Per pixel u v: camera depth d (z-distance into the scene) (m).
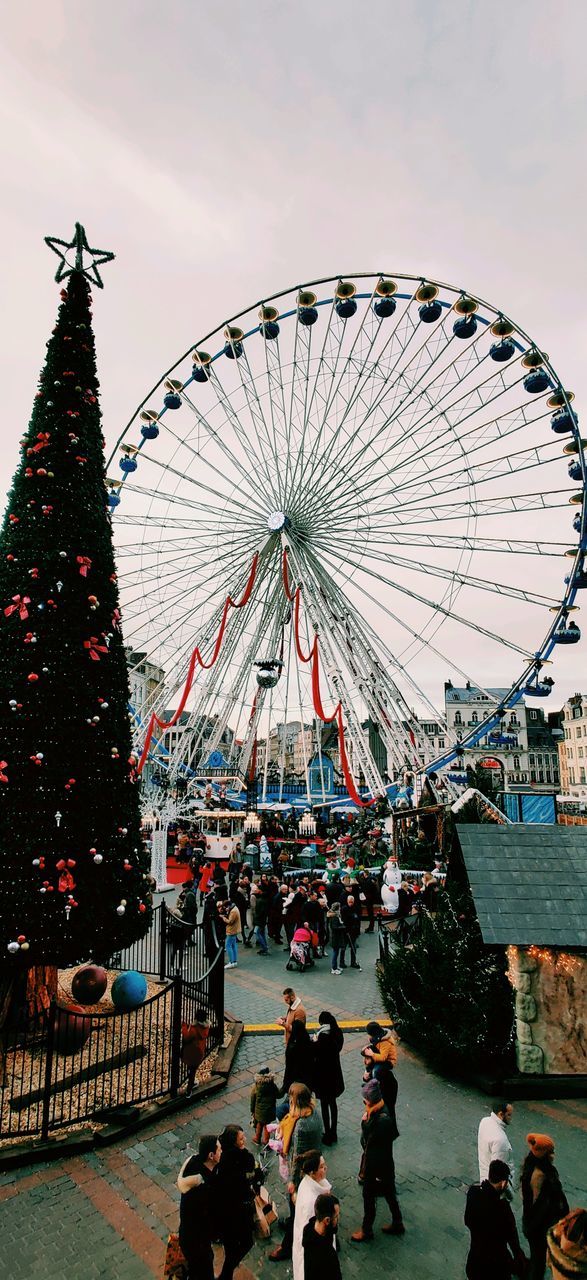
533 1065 9.29
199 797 41.44
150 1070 9.12
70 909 9.20
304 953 14.88
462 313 23.55
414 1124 8.34
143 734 30.03
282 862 25.31
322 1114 7.96
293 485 31.12
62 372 11.35
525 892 10.07
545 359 23.12
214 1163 5.40
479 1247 4.93
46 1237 6.05
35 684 9.80
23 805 9.37
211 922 13.34
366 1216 6.13
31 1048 8.88
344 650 31.83
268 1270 5.79
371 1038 7.39
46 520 10.57
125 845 10.25
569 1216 4.61
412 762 31.25
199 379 28.31
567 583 25.06
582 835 11.14
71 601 10.43
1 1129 7.45
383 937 13.38
